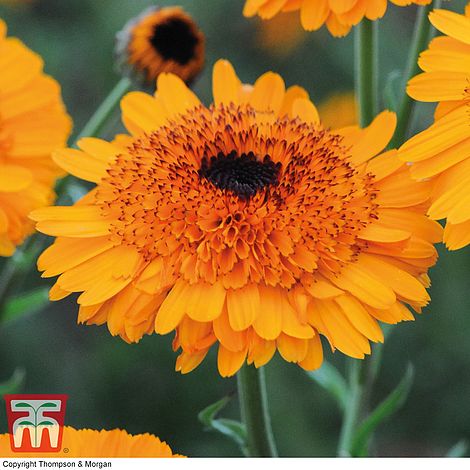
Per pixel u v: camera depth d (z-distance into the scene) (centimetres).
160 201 38
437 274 62
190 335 37
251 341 37
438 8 41
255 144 39
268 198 38
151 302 37
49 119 44
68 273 38
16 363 62
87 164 39
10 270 45
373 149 39
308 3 40
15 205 43
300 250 38
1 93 44
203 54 46
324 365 45
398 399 42
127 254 38
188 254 38
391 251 38
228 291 37
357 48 42
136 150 39
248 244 38
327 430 61
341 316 37
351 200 38
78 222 38
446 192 37
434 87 38
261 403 40
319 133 39
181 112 40
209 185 38
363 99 42
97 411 62
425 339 62
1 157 43
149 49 45
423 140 37
